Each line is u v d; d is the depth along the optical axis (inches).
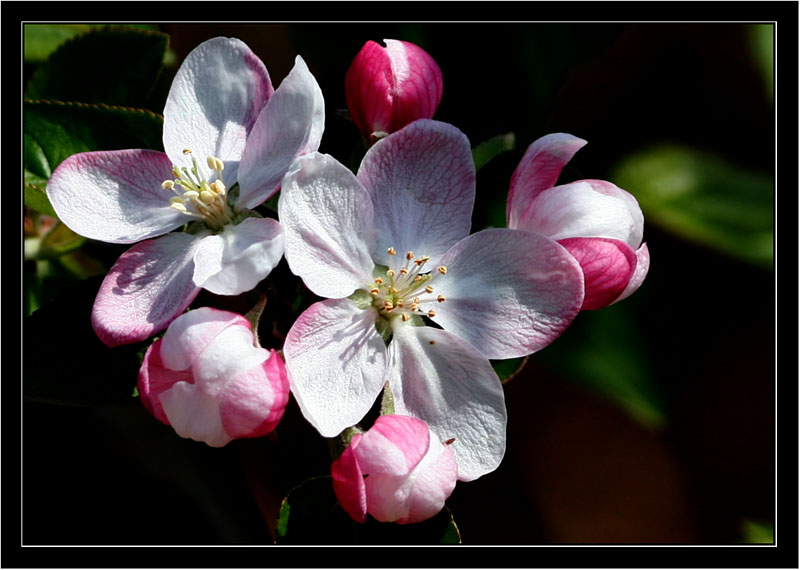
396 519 14.5
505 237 15.0
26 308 16.0
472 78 16.4
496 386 14.9
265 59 17.0
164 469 15.9
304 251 14.8
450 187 15.2
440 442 14.6
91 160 15.2
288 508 14.9
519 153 16.0
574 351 16.8
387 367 15.0
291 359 14.7
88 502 15.7
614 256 14.9
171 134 15.3
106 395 15.1
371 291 15.0
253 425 14.3
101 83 16.4
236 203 15.1
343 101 16.4
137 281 15.0
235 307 15.1
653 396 16.8
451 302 15.1
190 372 14.3
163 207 15.2
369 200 14.9
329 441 14.8
